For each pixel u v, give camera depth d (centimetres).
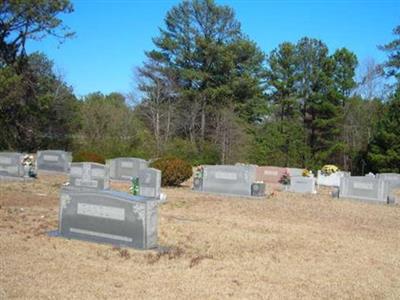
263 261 972
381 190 2155
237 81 5138
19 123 4159
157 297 722
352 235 1323
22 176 2308
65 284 754
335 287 833
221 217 1510
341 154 5338
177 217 1455
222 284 804
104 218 1030
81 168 2112
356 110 5369
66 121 4672
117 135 4838
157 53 5103
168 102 5066
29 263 855
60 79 4744
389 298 795
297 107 5631
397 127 4275
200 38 5038
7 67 3491
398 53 4856
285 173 2858
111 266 870
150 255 954
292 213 1708
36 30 3766
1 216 1279
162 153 4441
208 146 4734
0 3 3450
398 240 1295
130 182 2452
